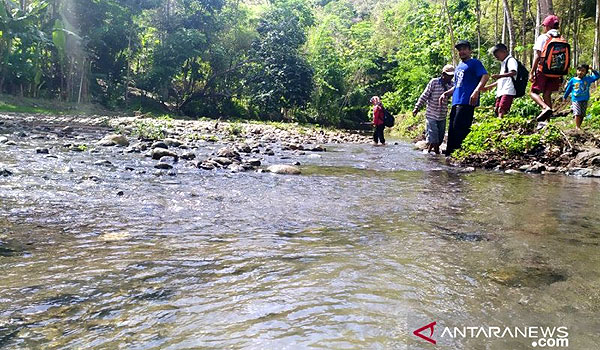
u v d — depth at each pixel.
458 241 2.18
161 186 3.68
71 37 19.45
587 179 5.04
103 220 2.49
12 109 15.41
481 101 12.35
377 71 34.12
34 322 1.27
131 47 24.55
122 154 5.89
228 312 1.34
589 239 2.26
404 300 1.44
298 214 2.78
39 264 1.75
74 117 14.25
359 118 33.88
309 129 17.69
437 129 8.16
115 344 1.15
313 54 33.03
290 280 1.60
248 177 4.42
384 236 2.26
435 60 21.34
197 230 2.32
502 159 6.37
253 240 2.14
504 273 1.71
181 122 15.27
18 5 19.83
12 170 4.08
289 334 1.20
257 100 28.23
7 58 17.66
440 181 4.59
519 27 20.67
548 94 7.43
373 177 4.80
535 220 2.71
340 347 1.14
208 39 27.45
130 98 25.92
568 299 1.47
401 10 34.28
